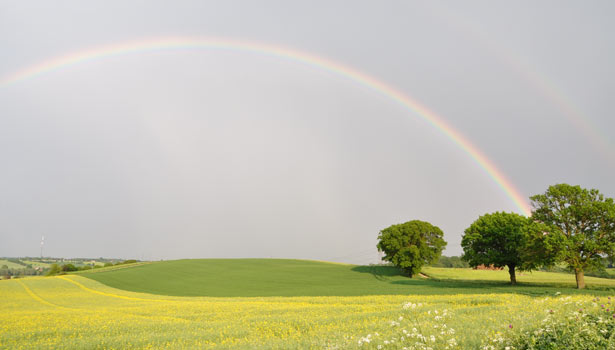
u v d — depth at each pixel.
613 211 51.69
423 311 23.20
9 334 26.95
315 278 102.31
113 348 21.02
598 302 15.13
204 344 19.91
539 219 57.41
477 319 17.19
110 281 94.81
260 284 91.62
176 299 61.97
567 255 51.19
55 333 27.03
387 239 97.62
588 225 54.69
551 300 23.02
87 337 25.41
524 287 61.28
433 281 85.44
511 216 72.50
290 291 74.75
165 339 22.20
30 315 39.38
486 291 55.97
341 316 26.23
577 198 54.47
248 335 22.39
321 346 14.67
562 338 10.34
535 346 10.26
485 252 73.00
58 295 71.38
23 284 88.62
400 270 114.06
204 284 92.12
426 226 96.06
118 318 35.25
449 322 16.77
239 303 47.03
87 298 65.75
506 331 12.51
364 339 13.62
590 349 9.48
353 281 94.00
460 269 115.38
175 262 141.00
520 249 58.97
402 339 12.95
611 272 89.94
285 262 143.00
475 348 11.28
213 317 33.31
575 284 66.94
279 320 26.98
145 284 91.81
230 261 145.12
